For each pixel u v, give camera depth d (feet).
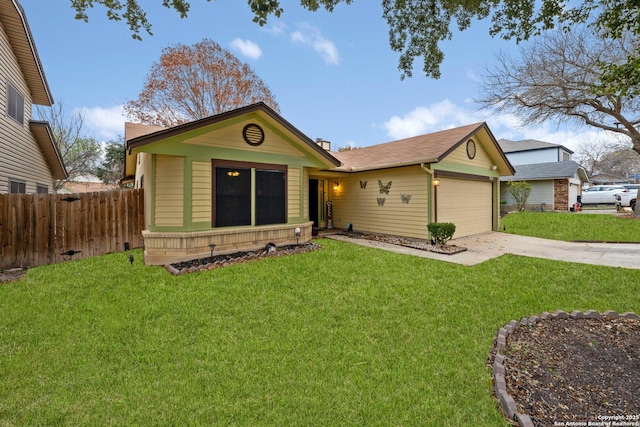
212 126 22.91
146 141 20.16
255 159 25.21
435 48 15.61
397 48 16.06
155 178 22.13
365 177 37.93
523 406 7.76
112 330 12.00
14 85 29.32
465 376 9.17
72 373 9.36
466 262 22.75
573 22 12.45
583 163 117.70
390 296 15.70
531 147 96.94
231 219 24.03
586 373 9.11
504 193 74.74
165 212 22.21
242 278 18.02
